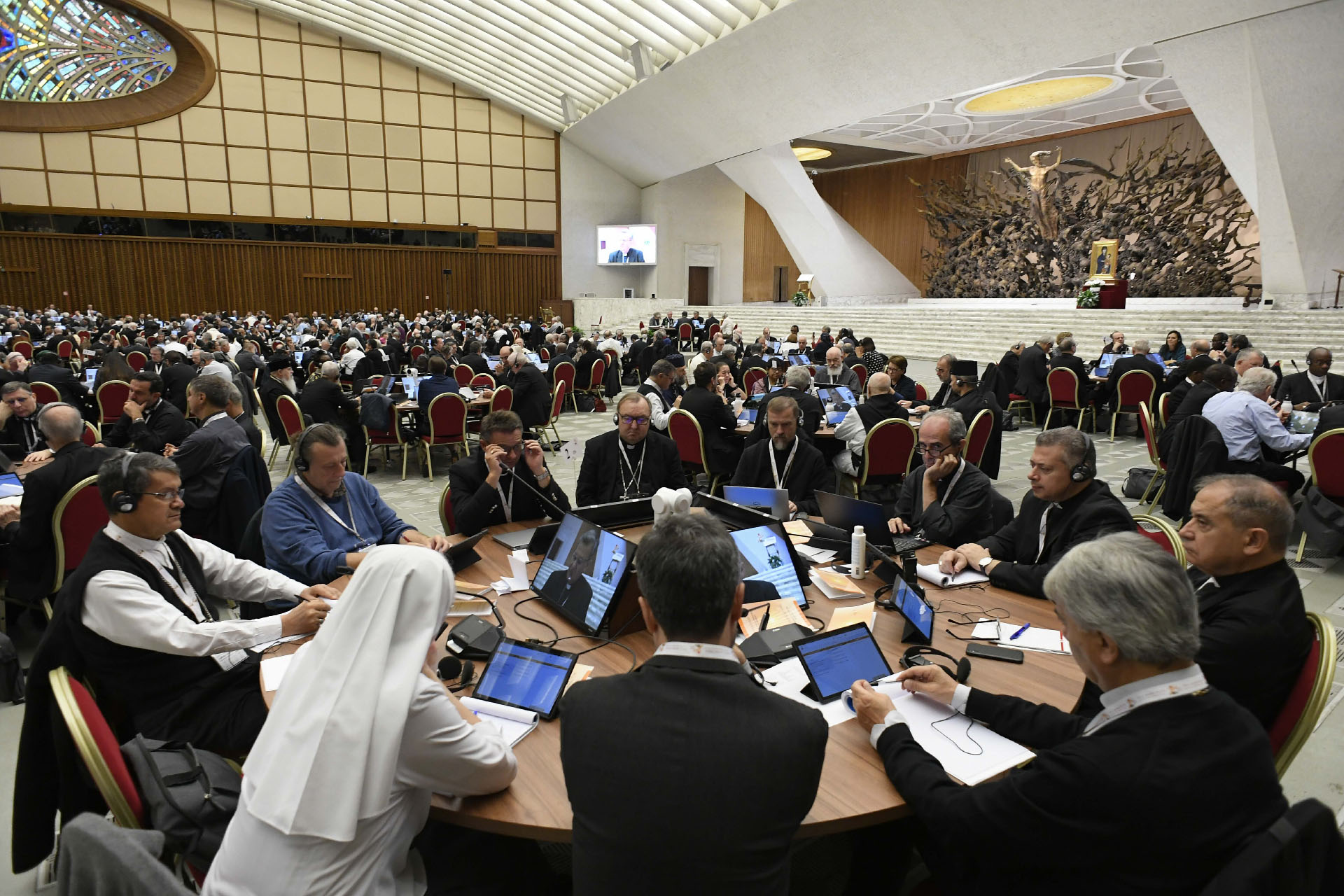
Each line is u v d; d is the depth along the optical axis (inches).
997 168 954.7
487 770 56.4
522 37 735.7
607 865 44.7
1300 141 462.9
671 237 1037.2
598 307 1001.5
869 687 67.1
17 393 189.8
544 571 97.1
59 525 127.6
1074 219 821.9
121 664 78.1
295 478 115.2
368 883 51.0
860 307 877.2
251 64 850.8
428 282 968.9
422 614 54.4
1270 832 42.1
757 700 46.9
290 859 48.1
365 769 49.0
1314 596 157.6
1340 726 109.7
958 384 230.8
